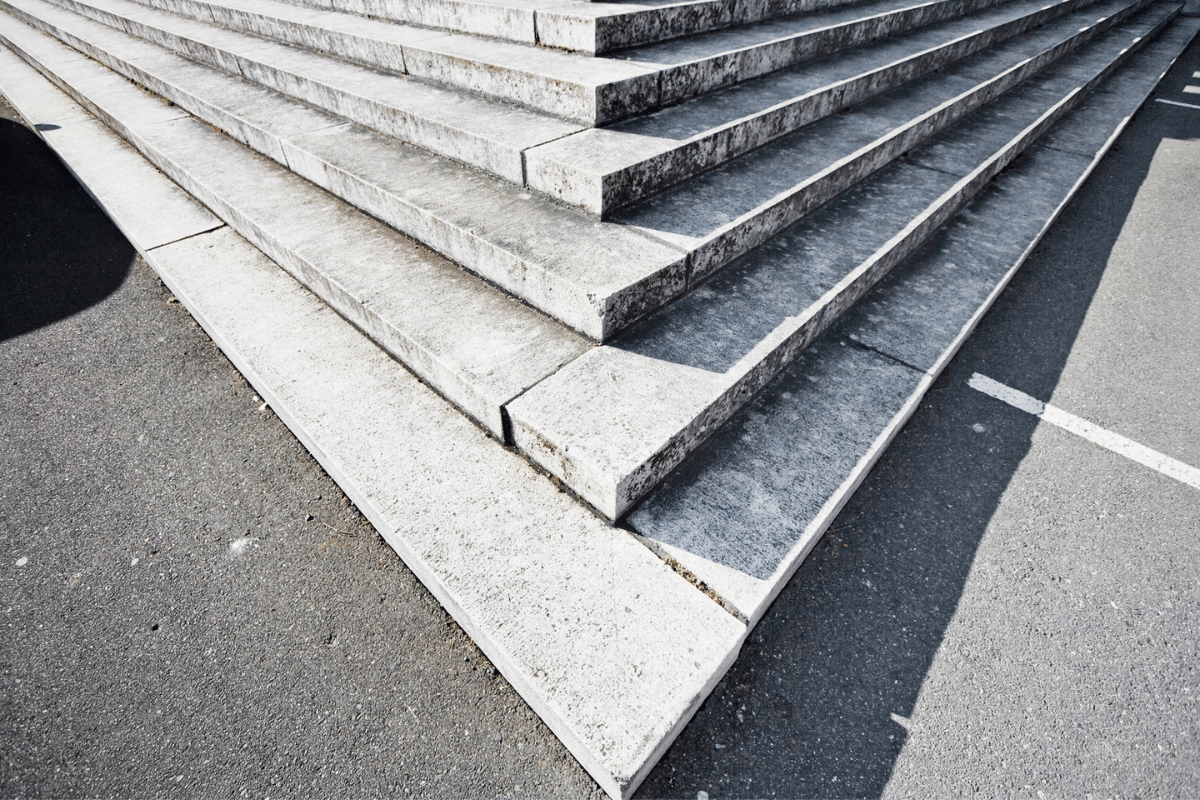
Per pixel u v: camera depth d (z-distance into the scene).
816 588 2.50
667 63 4.24
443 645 2.36
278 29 6.32
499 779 1.99
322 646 2.36
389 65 5.12
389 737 2.09
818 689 2.18
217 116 5.44
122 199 5.13
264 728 2.12
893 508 2.82
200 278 4.07
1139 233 5.00
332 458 2.74
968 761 1.98
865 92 5.27
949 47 6.35
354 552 2.71
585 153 3.50
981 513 2.79
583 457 2.36
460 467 2.70
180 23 7.81
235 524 2.84
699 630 2.09
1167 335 3.85
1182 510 2.77
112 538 2.78
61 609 2.50
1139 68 9.03
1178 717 2.05
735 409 2.89
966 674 2.20
